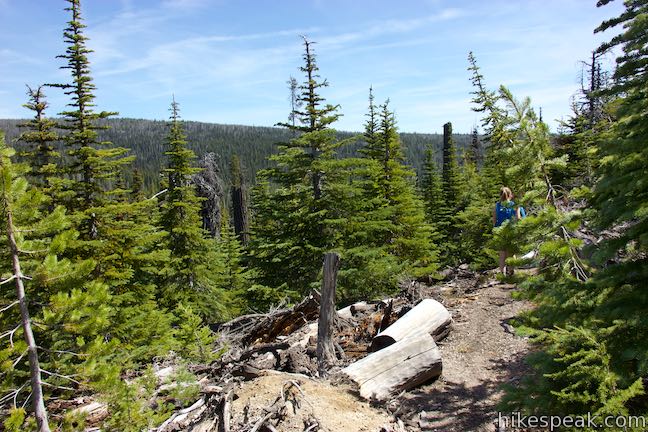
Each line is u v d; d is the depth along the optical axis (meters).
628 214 3.94
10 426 5.05
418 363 6.72
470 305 9.91
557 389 4.45
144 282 15.88
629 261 4.27
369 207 20.17
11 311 6.21
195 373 8.06
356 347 8.47
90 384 5.70
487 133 18.22
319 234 17.55
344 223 17.12
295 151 17.16
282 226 18.16
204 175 29.52
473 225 20.62
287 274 17.38
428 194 32.62
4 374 5.45
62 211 5.74
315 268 16.78
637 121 4.11
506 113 5.41
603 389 3.89
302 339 8.82
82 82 13.04
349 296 16.69
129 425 5.78
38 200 5.32
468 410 5.88
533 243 5.23
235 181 71.19
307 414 5.48
